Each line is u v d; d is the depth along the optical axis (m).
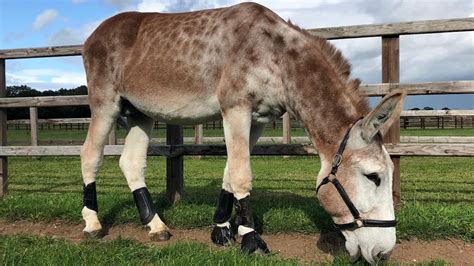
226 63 3.71
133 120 4.70
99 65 4.50
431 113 9.93
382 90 4.70
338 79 3.39
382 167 2.93
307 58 3.46
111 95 4.47
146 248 3.68
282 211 4.53
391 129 4.73
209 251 3.47
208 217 4.52
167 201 5.38
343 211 3.07
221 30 3.82
